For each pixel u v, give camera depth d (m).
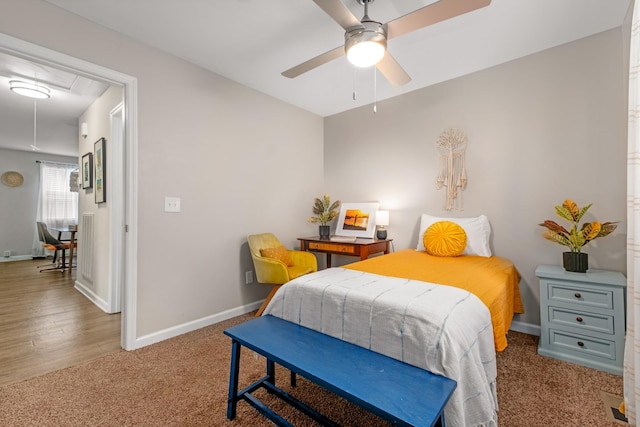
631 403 1.42
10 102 3.65
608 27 2.17
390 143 3.46
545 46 2.41
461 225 2.73
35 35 1.81
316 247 3.36
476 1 1.42
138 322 2.27
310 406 1.59
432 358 1.17
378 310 1.39
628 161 1.48
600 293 1.92
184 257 2.56
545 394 1.67
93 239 3.51
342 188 3.93
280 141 3.48
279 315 1.77
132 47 2.24
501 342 1.61
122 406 1.57
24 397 1.64
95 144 3.49
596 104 2.25
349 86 3.13
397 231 3.39
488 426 1.19
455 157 2.95
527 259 2.55
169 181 2.45
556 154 2.42
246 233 3.09
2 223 6.00
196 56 2.52
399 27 1.65
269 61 2.60
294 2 1.88
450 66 2.72
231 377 1.50
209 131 2.75
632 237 1.45
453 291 1.53
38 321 2.80
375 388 1.06
